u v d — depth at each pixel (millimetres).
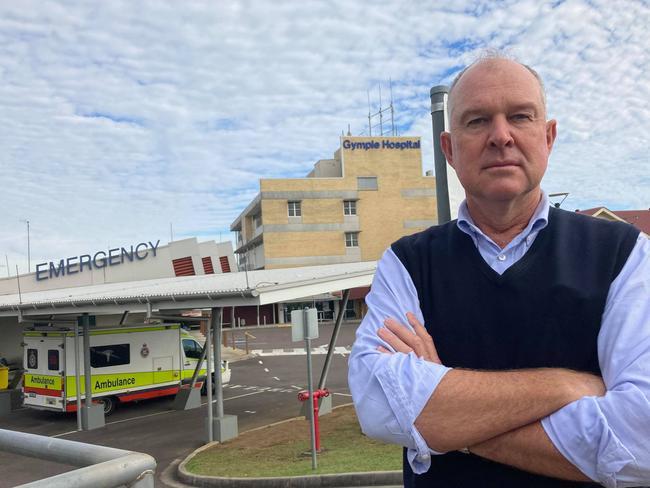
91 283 27656
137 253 28484
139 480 1103
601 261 1362
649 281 1290
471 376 1277
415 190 53812
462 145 1468
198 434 11516
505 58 1477
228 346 33781
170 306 10242
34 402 13789
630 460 1094
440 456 1368
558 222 1453
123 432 12141
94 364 13797
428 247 1563
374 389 1340
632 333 1229
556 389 1204
